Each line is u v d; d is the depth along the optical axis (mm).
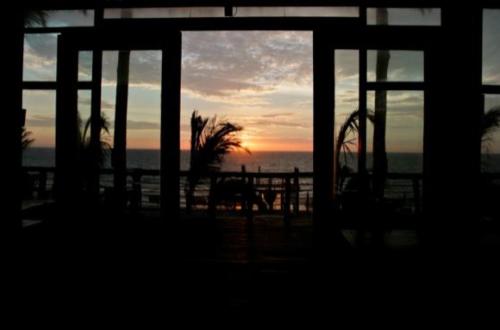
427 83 3570
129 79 3939
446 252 3406
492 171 3564
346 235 3740
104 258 3338
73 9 3863
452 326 2441
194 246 3719
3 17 3674
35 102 3904
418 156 3699
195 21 3740
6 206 3707
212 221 4852
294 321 2477
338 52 3680
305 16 3744
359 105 3709
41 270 3135
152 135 3879
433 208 3584
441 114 3512
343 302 2705
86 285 2914
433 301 2732
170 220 3725
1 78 3686
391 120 3715
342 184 3785
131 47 3766
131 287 2893
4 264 3223
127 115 3961
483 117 3525
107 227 3930
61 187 3867
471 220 3471
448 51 3469
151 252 3463
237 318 2500
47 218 3922
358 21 3680
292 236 4090
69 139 3852
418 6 3586
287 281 2986
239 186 5098
